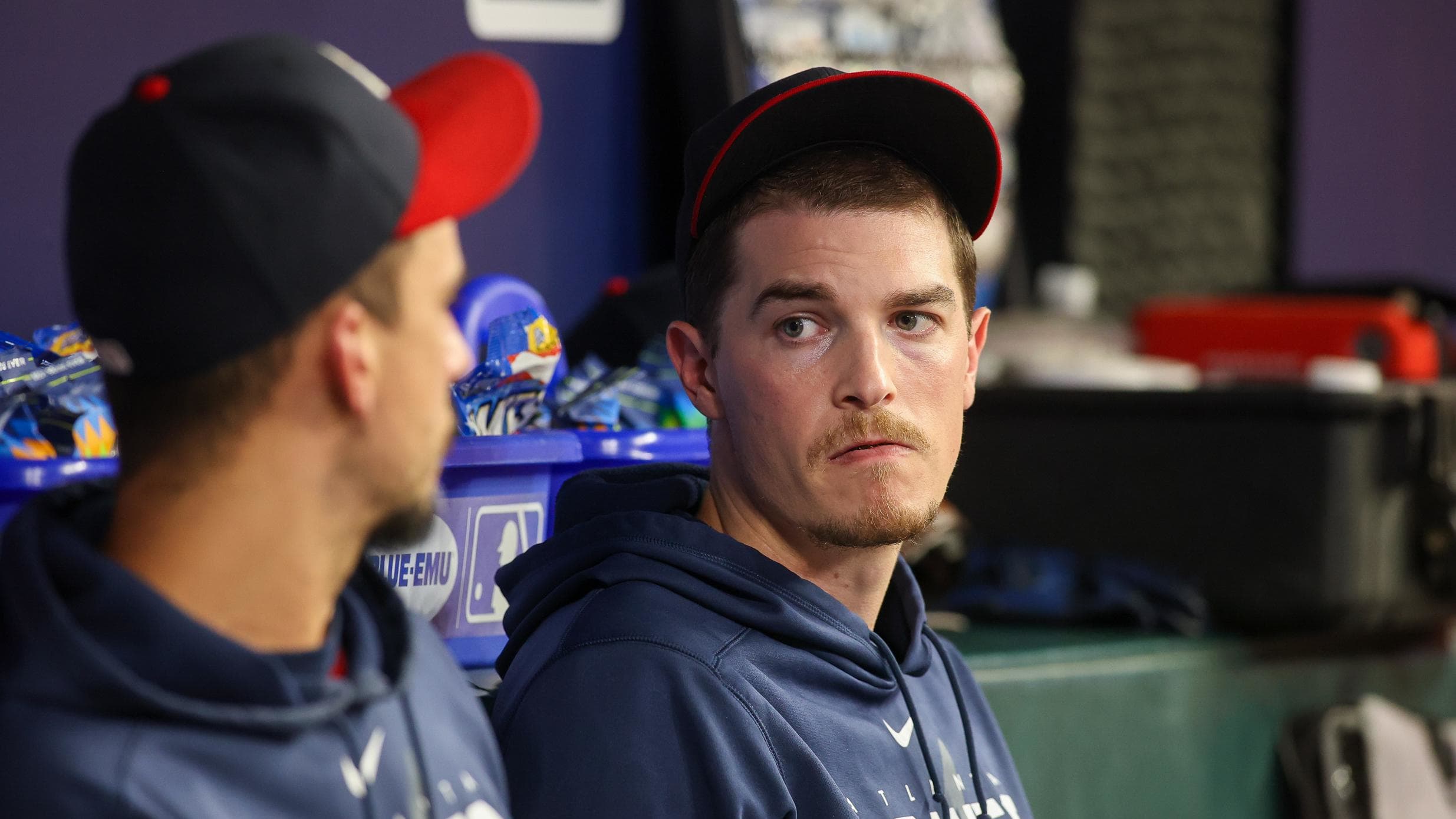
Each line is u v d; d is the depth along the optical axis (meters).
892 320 4.47
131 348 2.87
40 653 2.68
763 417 4.47
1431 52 15.04
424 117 3.28
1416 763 8.54
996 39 10.79
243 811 2.81
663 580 4.44
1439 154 15.22
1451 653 9.46
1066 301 11.53
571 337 6.83
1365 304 9.92
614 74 9.12
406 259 3.07
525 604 4.74
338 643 3.24
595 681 4.20
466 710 3.65
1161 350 10.57
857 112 4.56
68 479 4.09
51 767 2.62
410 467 3.09
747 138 4.50
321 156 2.90
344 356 2.94
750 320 4.50
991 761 5.26
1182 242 13.29
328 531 3.03
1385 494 8.77
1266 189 13.98
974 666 7.32
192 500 2.88
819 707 4.46
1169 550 9.02
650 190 9.39
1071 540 9.33
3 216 6.83
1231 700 8.22
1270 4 13.87
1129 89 12.86
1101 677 7.67
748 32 9.09
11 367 4.50
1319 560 8.58
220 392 2.86
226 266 2.83
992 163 4.81
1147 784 7.84
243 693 2.82
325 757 2.99
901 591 5.01
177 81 2.93
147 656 2.75
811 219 4.43
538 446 5.16
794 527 4.57
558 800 4.08
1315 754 8.33
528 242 8.76
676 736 4.14
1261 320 10.12
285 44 3.03
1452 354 10.18
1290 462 8.66
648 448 5.49
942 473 4.54
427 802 3.31
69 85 7.00
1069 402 9.32
